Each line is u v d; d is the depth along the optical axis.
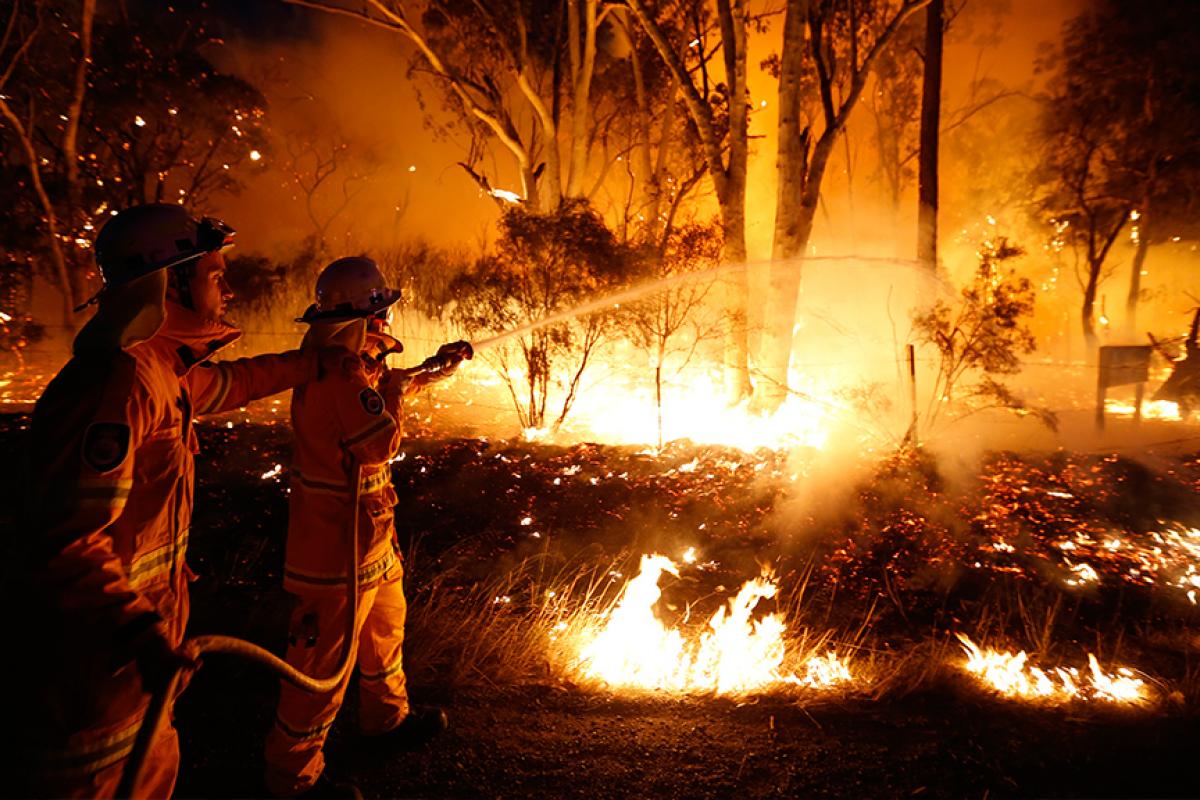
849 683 4.24
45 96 13.11
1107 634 4.99
